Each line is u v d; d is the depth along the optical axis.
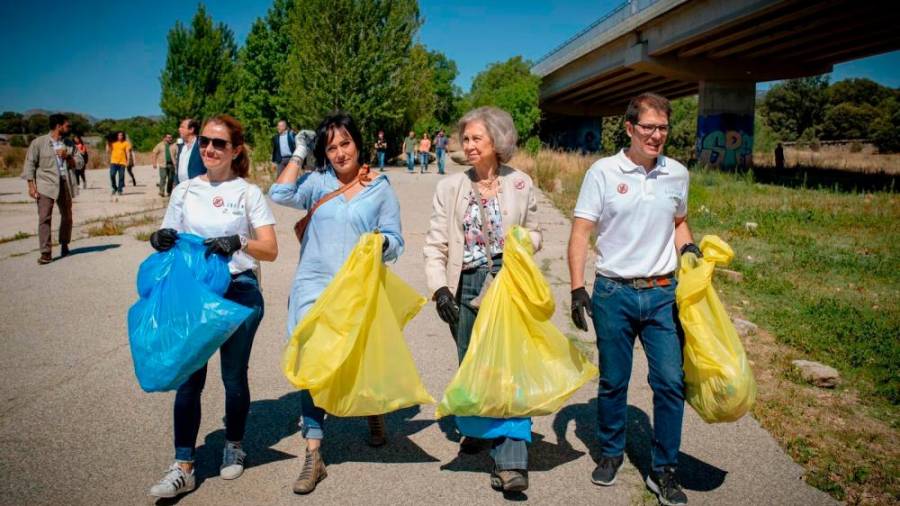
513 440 3.13
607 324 3.23
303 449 3.71
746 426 4.02
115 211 14.40
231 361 3.26
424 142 26.84
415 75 32.88
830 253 9.27
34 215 14.09
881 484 3.34
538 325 3.12
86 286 7.38
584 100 50.31
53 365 4.96
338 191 3.47
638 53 29.69
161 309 2.97
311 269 3.44
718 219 12.02
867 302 6.82
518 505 3.14
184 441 3.17
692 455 3.66
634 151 3.18
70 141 13.63
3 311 6.38
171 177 17.16
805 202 14.27
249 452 3.67
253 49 40.00
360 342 3.10
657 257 3.16
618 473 3.47
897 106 73.50
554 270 8.20
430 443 3.82
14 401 4.29
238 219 3.32
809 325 5.96
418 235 10.56
